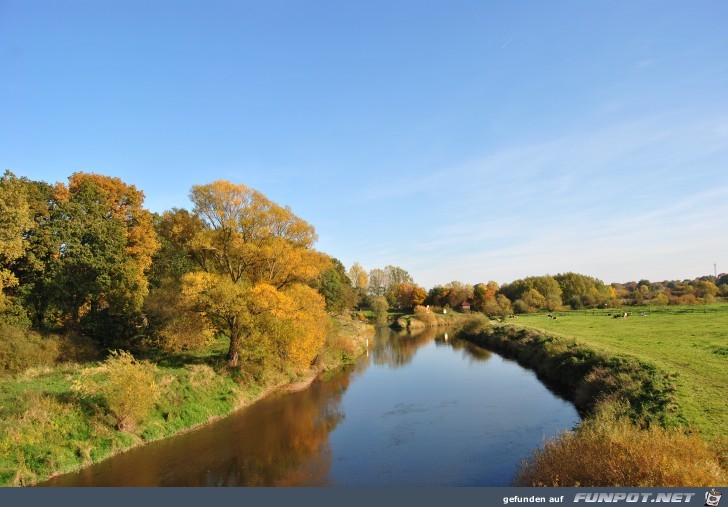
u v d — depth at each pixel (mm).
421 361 46562
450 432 22156
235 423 24219
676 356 27297
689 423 15734
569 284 119438
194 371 28281
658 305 85125
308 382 35688
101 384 20797
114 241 32531
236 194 33188
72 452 17516
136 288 33750
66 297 31078
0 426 16516
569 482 12562
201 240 32000
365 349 57750
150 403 21422
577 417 23125
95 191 33875
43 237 28797
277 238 34562
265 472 17516
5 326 26266
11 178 27984
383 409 27125
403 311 136625
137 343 34812
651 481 10867
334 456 19344
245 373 31500
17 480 15109
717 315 56406
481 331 64688
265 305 28672
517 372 36906
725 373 22531
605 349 30031
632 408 18844
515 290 123188
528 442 20141
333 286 69750
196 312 29547
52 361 27094
